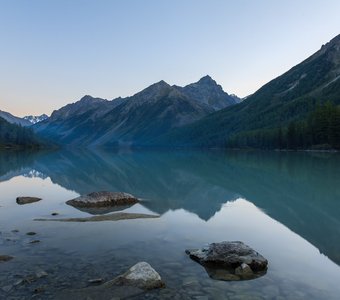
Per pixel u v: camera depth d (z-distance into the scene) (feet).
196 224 59.47
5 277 35.04
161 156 377.50
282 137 485.56
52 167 202.28
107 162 256.52
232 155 371.97
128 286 32.50
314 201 83.20
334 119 390.42
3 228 55.88
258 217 65.36
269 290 32.60
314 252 44.19
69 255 42.27
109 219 62.75
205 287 33.12
